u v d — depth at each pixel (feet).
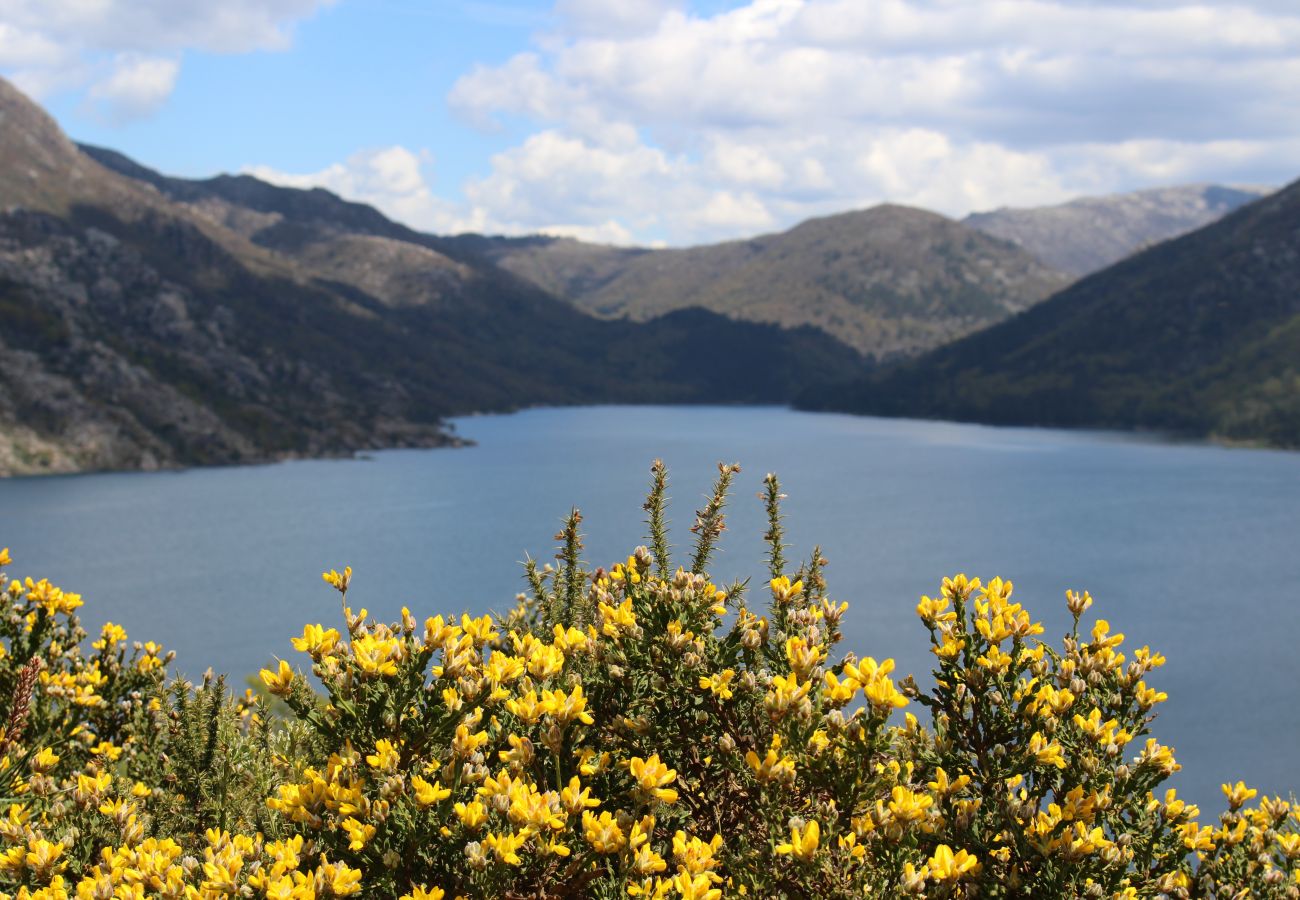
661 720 10.14
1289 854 11.18
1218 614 327.47
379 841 8.67
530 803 8.28
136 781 14.08
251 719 15.07
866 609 314.55
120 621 333.42
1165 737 211.82
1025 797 9.80
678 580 10.71
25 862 9.55
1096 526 501.97
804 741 9.09
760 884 8.59
